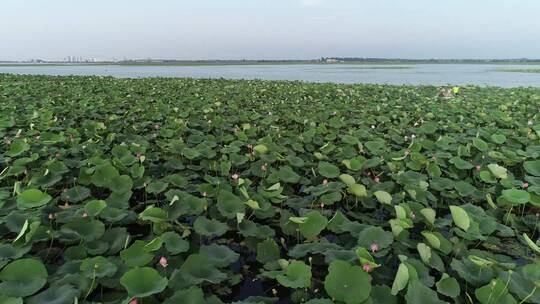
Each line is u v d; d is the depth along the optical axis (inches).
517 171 254.4
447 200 205.2
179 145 256.7
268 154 243.4
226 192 172.7
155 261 138.6
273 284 143.9
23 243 135.7
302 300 120.3
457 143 295.6
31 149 246.2
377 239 140.2
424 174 235.9
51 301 108.0
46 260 146.0
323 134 325.1
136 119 373.4
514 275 119.7
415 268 123.3
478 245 166.1
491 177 210.2
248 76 1871.3
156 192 185.3
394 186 208.5
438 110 438.0
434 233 145.6
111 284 121.7
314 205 196.7
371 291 115.9
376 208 200.4
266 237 158.2
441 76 1894.7
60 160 228.1
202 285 132.5
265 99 552.1
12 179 217.8
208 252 138.1
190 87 717.9
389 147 294.0
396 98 579.8
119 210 164.6
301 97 592.7
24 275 115.6
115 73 2199.8
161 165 237.5
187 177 224.5
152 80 900.6
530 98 560.4
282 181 216.1
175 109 402.0
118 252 143.6
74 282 117.0
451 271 140.9
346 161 218.5
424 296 107.2
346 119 409.4
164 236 139.3
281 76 1877.5
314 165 247.9
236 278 138.6
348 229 152.9
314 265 148.0
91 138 278.7
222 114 419.5
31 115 356.8
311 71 2802.7
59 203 194.7
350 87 770.8
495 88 785.6
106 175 194.9
